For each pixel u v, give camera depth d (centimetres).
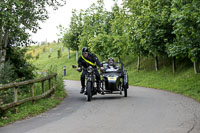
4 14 1101
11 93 861
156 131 538
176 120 649
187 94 1280
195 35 1220
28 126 611
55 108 898
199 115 716
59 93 1330
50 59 5806
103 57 3014
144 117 693
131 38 2133
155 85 1884
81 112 793
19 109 807
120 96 1234
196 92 1298
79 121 653
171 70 2336
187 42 1316
